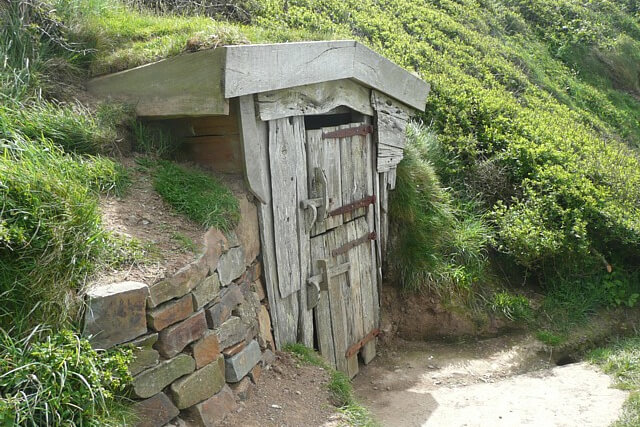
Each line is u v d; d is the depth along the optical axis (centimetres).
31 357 266
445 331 658
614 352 625
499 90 1055
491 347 643
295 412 398
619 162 898
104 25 543
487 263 724
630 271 756
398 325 658
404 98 607
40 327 279
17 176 301
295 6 987
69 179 345
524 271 747
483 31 1418
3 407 244
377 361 610
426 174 718
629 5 2084
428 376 583
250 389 402
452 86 938
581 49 1675
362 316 578
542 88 1288
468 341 653
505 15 1645
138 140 450
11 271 282
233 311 403
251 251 433
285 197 462
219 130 435
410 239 672
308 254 493
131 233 355
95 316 293
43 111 418
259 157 434
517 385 564
